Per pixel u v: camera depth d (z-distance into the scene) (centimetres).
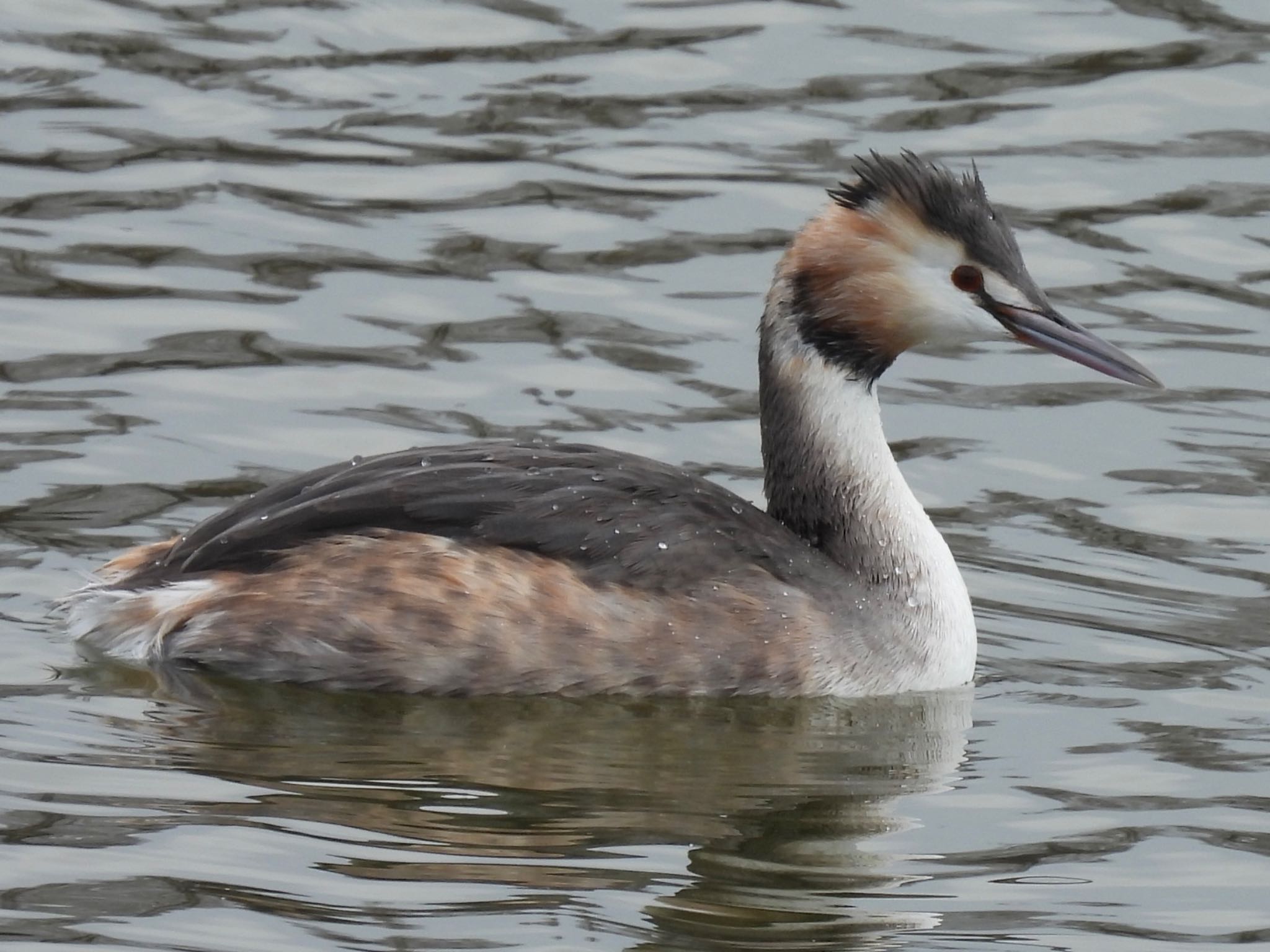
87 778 1275
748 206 2084
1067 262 2027
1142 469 1775
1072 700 1455
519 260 2006
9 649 1438
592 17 2403
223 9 2398
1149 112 2244
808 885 1192
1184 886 1205
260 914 1137
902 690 1470
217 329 1884
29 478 1652
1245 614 1571
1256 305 1978
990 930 1154
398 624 1412
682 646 1427
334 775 1302
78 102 2206
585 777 1319
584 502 1441
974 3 2425
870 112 2233
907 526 1502
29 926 1120
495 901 1159
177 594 1430
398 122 2202
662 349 1895
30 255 1967
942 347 1978
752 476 1725
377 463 1462
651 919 1147
